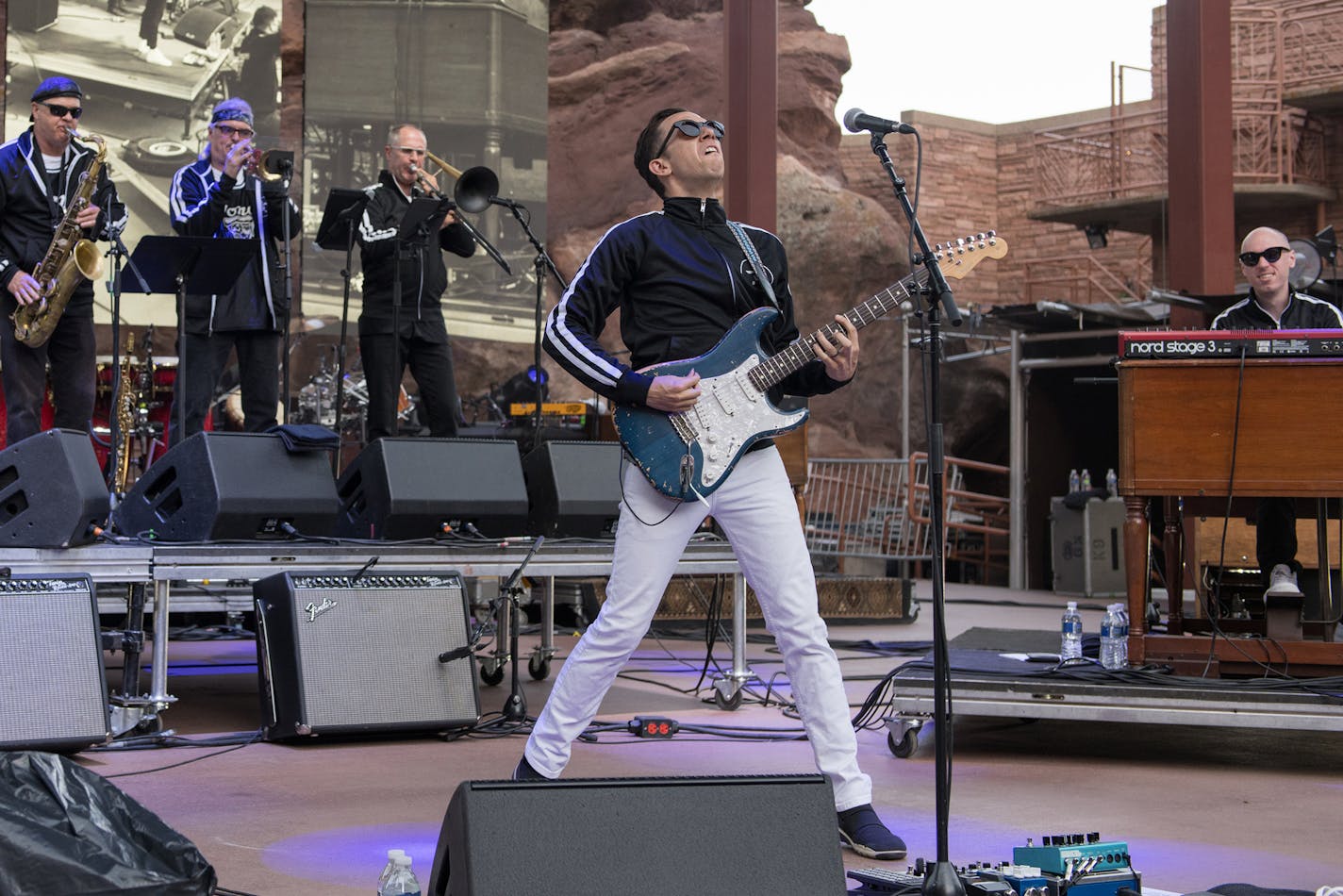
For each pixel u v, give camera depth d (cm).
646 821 200
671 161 344
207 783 386
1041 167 1638
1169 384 452
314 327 1293
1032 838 300
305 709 438
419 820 344
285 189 661
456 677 467
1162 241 1478
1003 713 433
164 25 1316
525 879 191
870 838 314
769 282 345
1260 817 359
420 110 1386
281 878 288
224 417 1160
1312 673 453
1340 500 512
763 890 201
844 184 1634
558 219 1470
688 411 329
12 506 437
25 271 594
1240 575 526
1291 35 1431
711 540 544
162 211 1314
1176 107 977
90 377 632
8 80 1272
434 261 650
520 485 516
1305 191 1402
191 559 451
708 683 618
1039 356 1388
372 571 468
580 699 341
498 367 1402
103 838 246
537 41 1423
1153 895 259
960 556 1453
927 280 304
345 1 1366
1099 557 1229
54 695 407
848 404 1544
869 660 708
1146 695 424
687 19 1512
